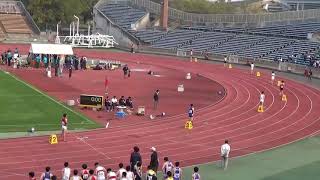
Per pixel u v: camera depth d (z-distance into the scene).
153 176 36.19
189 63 121.38
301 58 114.00
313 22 136.88
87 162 43.72
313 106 74.31
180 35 147.00
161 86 86.31
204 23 155.75
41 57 97.81
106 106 64.12
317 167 46.53
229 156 49.06
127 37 150.62
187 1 186.25
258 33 137.62
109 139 51.34
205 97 78.00
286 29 135.50
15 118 57.72
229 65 116.31
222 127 59.62
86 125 56.28
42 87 77.94
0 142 48.06
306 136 58.09
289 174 44.25
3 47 131.00
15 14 159.25
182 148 50.19
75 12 170.00
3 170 40.44
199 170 44.22
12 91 73.44
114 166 43.12
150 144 50.53
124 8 168.38
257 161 47.91
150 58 127.94
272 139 56.00
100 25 165.38
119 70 102.88
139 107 64.69
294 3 198.12
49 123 56.22
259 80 97.44
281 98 79.12
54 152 45.94
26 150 46.03
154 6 162.00
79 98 69.31
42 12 165.38
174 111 66.69
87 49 141.38
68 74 92.56
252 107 71.62
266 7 197.62
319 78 102.75
